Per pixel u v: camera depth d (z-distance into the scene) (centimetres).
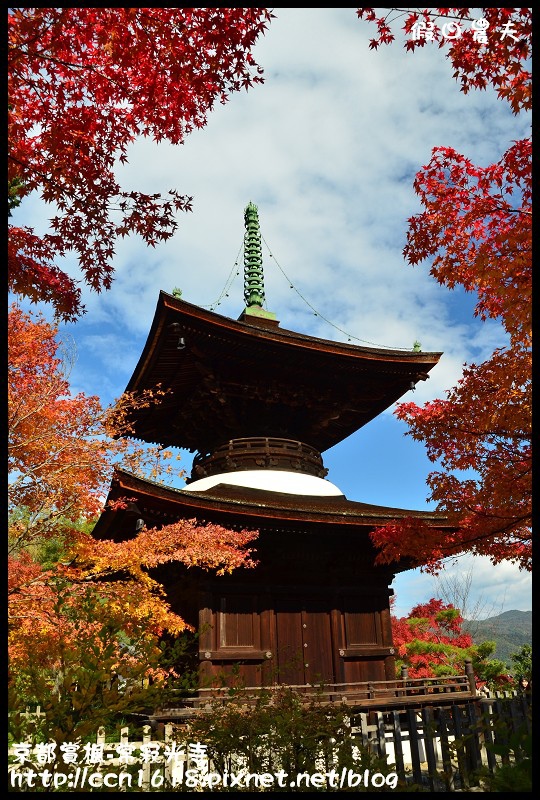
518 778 400
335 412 2383
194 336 1912
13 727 452
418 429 1227
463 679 2008
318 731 739
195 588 1752
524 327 927
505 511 1191
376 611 2050
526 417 1086
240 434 2273
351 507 2042
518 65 750
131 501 1488
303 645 1861
